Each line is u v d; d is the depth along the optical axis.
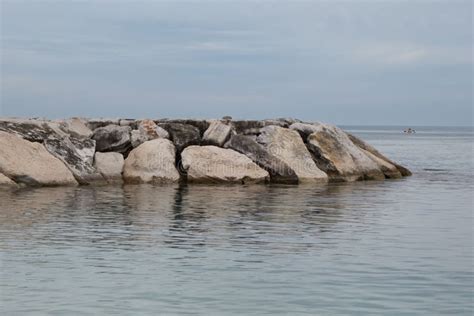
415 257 17.42
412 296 13.94
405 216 24.73
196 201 27.94
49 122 35.41
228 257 17.14
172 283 14.66
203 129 38.88
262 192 31.81
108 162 35.06
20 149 32.19
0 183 30.31
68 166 33.38
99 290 14.06
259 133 39.69
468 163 58.94
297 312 12.90
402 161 61.44
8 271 15.38
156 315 12.63
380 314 12.84
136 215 23.77
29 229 20.50
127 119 39.69
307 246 18.62
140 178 34.69
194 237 19.70
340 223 22.78
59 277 14.97
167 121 38.81
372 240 19.67
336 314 12.80
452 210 26.56
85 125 38.19
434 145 107.69
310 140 38.84
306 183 36.56
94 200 27.62
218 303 13.37
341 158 39.00
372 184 37.28
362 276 15.39
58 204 26.16
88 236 19.58
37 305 13.04
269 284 14.67
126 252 17.55
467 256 17.64
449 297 13.91
